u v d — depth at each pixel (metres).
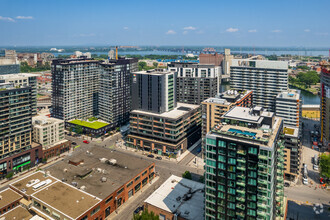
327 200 171.38
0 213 143.50
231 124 132.62
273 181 116.94
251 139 113.81
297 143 187.00
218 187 122.00
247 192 115.56
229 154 116.56
